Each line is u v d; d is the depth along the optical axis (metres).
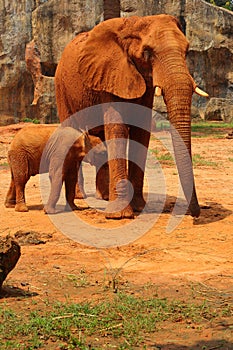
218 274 7.84
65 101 13.45
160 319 6.08
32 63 42.06
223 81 44.09
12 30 42.72
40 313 6.24
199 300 6.74
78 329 5.81
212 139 31.02
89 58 11.95
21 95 43.31
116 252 9.06
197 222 10.98
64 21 42.22
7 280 7.52
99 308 6.29
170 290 7.14
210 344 5.45
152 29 11.13
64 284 7.40
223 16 43.03
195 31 43.25
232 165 21.34
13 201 12.73
